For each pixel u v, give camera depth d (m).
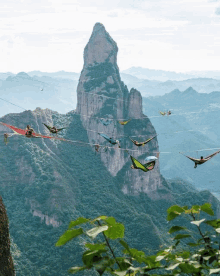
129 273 6.45
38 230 175.12
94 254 6.41
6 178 195.88
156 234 172.50
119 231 6.59
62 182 196.25
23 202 188.88
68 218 180.50
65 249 154.75
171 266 6.74
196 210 7.42
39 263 154.62
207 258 6.85
